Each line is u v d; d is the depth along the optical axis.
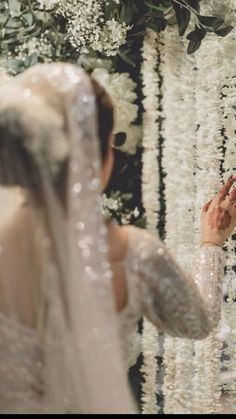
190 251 2.36
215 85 2.25
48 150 1.35
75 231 1.36
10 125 1.36
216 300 1.69
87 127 1.38
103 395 1.38
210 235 1.79
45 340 1.36
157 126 2.45
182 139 2.36
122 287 1.43
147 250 1.45
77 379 1.37
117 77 2.44
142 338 2.40
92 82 1.49
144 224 2.49
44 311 1.36
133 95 2.45
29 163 1.36
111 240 1.44
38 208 1.37
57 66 1.45
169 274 1.47
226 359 2.34
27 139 1.35
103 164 1.49
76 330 1.36
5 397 1.37
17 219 1.40
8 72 2.50
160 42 2.38
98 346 1.37
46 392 1.38
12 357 1.36
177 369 2.35
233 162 2.25
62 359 1.37
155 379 2.41
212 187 2.29
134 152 2.50
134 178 2.53
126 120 2.44
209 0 2.27
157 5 2.30
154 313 1.50
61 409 1.38
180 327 1.54
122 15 2.34
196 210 2.34
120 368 1.40
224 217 1.81
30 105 1.37
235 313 2.26
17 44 2.54
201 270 1.75
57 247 1.36
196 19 2.25
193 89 2.33
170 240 2.40
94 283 1.36
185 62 2.33
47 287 1.36
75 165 1.36
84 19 2.38
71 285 1.36
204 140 2.29
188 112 2.34
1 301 1.37
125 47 2.45
